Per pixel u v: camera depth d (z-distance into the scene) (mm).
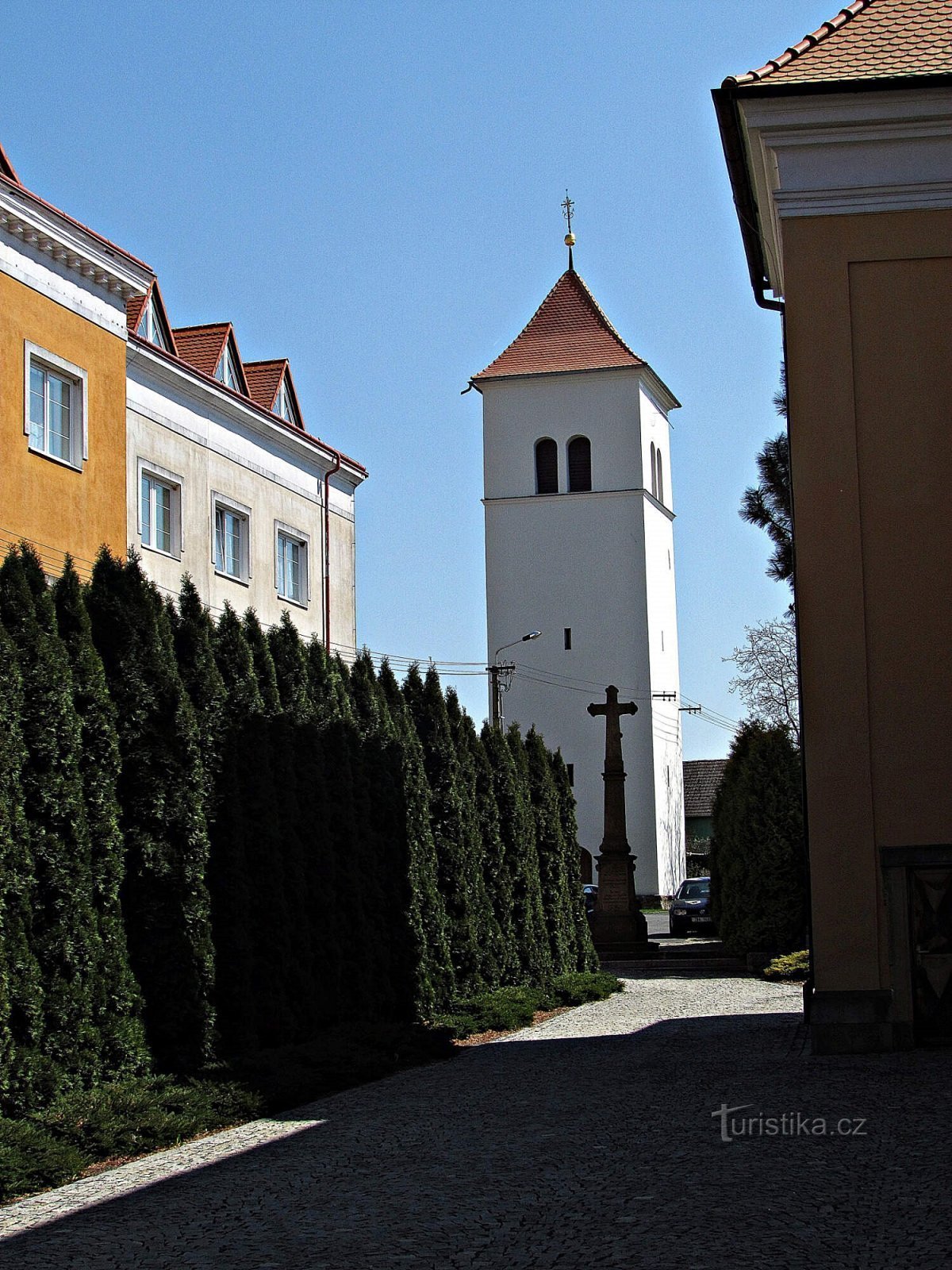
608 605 65312
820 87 13266
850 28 14258
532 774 25125
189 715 13766
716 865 30078
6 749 11312
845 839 13109
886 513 13492
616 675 64875
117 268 24953
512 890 22719
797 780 27359
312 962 15656
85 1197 8750
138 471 27750
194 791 13672
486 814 22188
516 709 65562
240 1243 7434
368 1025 15664
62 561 23359
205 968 13438
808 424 13617
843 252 13688
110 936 12445
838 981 12977
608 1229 7289
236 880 14156
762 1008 19344
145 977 13148
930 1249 6668
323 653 17672
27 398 22734
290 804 15656
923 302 13625
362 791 17562
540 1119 10602
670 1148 9164
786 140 13680
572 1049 15375
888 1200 7551
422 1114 11195
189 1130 10586
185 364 29094
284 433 33500
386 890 17922
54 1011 11523
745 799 27531
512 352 68062
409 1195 8320
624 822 31688
